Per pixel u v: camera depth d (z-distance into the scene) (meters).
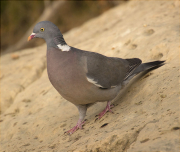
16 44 26.88
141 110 7.18
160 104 6.93
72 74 7.41
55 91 11.21
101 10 27.47
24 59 15.36
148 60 9.78
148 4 16.12
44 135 8.74
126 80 8.74
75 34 17.84
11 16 27.84
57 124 8.98
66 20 27.98
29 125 9.52
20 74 13.77
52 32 7.84
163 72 8.31
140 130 6.21
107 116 7.92
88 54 7.91
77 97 7.65
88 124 8.21
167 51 9.51
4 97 12.29
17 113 10.99
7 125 10.01
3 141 9.24
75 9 27.98
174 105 6.49
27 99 11.51
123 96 8.61
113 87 8.09
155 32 11.10
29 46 27.12
